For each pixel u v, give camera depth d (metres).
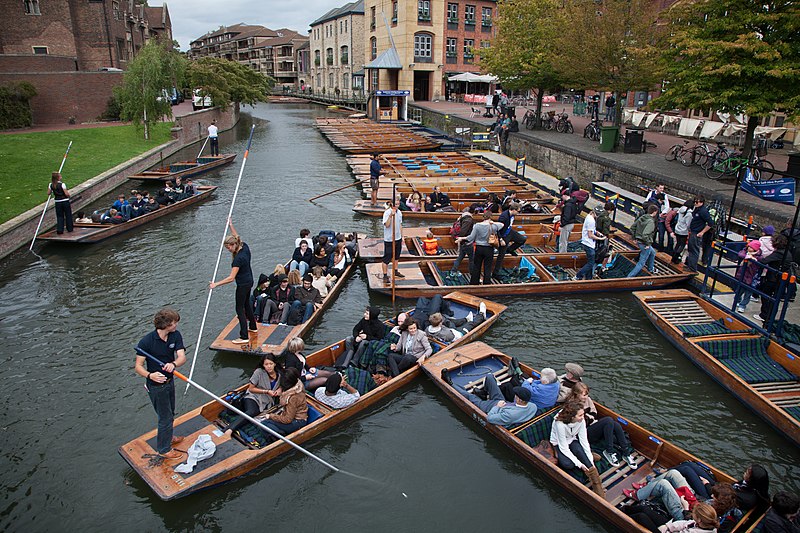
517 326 10.39
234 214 17.95
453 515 6.21
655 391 8.45
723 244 10.80
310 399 7.90
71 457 6.95
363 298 11.47
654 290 11.80
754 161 14.29
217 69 45.19
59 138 25.66
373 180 18.05
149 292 11.72
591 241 11.77
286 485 6.60
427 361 8.62
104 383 8.50
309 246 12.29
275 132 41.47
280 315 9.96
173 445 6.62
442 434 7.52
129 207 16.28
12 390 8.29
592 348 9.66
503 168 24.80
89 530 5.91
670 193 15.44
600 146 20.97
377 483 6.66
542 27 26.42
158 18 65.25
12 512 6.10
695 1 16.20
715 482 6.02
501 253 12.06
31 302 11.23
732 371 8.47
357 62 66.38
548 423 7.21
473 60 52.47
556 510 6.26
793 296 8.75
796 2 13.14
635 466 6.71
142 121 29.88
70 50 36.97
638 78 19.95
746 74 13.73
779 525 5.11
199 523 6.06
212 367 8.92
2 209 15.34
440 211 17.41
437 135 36.09
